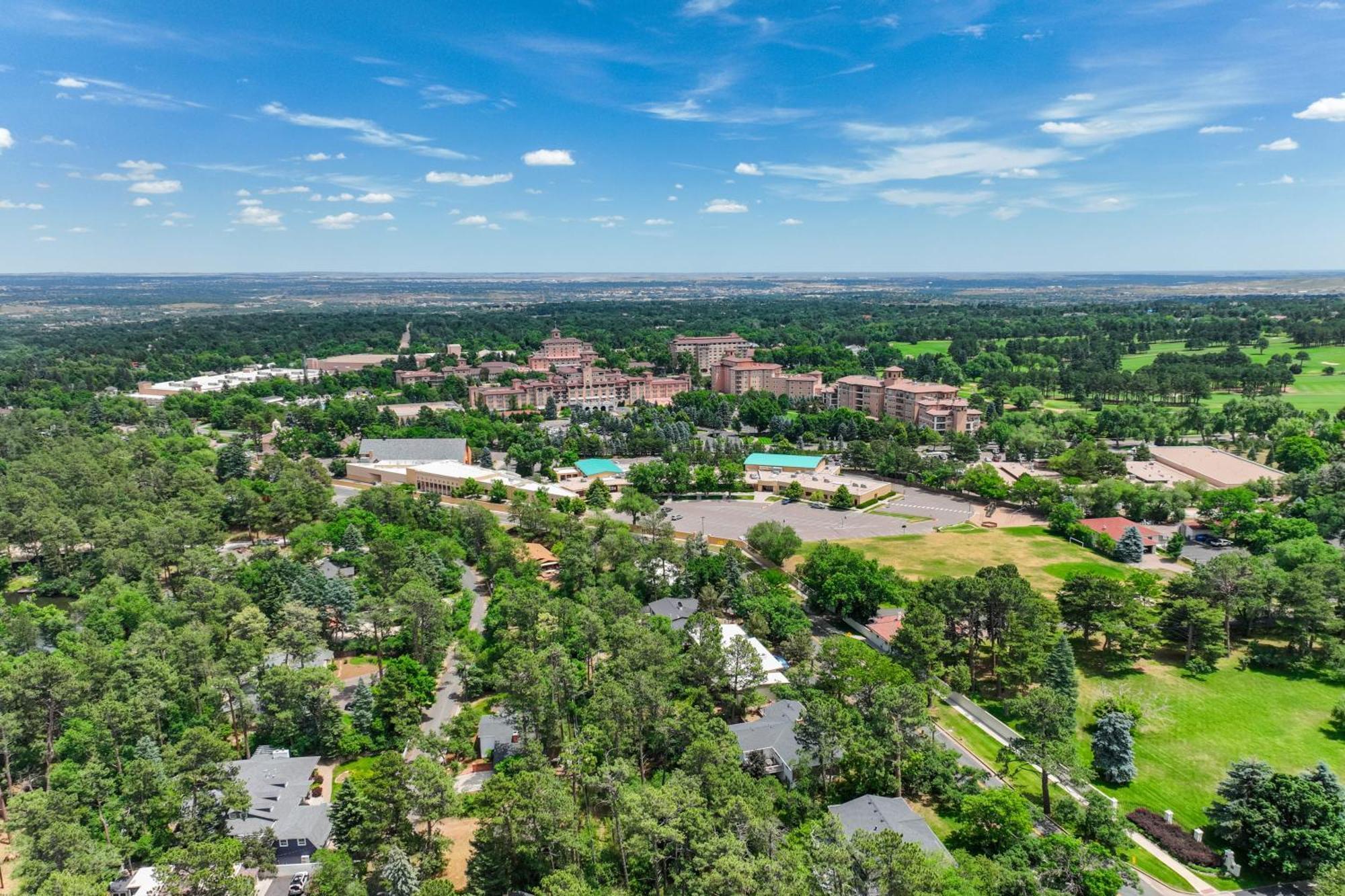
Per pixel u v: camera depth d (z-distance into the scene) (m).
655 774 123.94
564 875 93.38
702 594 184.62
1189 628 167.62
